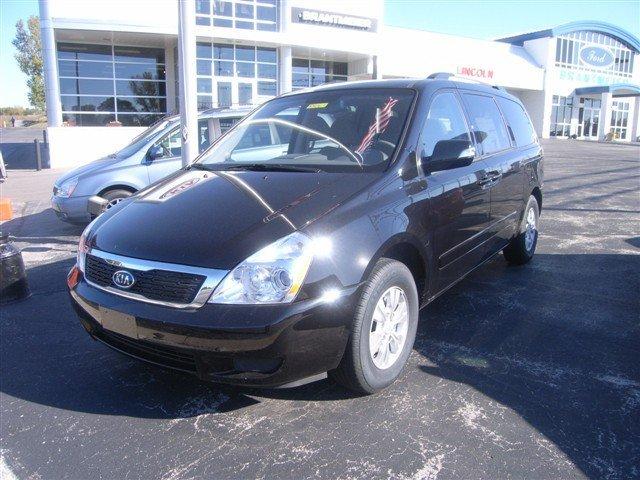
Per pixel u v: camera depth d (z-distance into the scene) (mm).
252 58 21328
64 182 7465
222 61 20844
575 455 2662
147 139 7750
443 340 3961
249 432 2898
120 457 2732
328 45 21953
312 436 2846
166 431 2938
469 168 4188
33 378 3566
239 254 2734
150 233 3027
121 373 3605
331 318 2760
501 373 3473
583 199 10586
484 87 5129
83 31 18234
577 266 5867
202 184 3586
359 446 2754
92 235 3301
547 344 3898
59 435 2930
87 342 4125
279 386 2787
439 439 2799
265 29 20859
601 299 4816
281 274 2676
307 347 2723
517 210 5273
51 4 17562
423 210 3434
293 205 3062
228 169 3883
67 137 18203
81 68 19609
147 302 2789
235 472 2592
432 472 2553
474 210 4184
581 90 37906
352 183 3277
